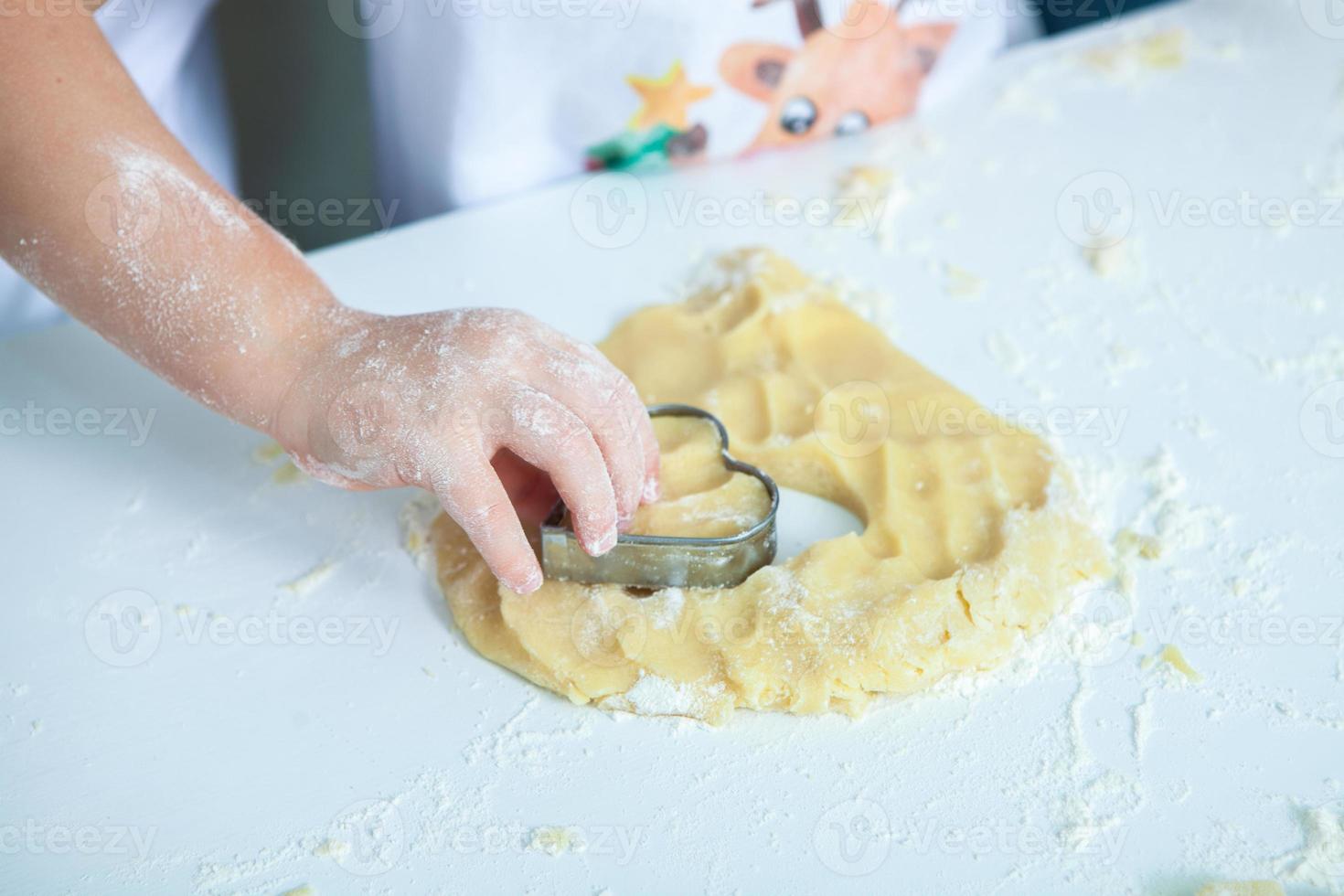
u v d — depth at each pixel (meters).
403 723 0.94
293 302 1.04
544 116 1.51
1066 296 1.33
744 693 0.92
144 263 1.00
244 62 1.68
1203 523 1.06
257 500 1.14
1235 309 1.30
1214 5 1.80
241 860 0.86
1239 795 0.86
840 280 1.36
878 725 0.92
